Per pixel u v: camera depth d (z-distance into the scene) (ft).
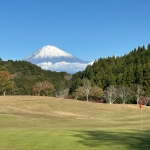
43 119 121.60
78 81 384.06
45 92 369.71
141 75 344.08
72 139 57.00
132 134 66.03
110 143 52.75
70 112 171.83
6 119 110.83
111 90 309.63
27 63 543.80
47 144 51.90
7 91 344.90
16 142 53.88
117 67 430.61
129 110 199.41
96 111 182.39
